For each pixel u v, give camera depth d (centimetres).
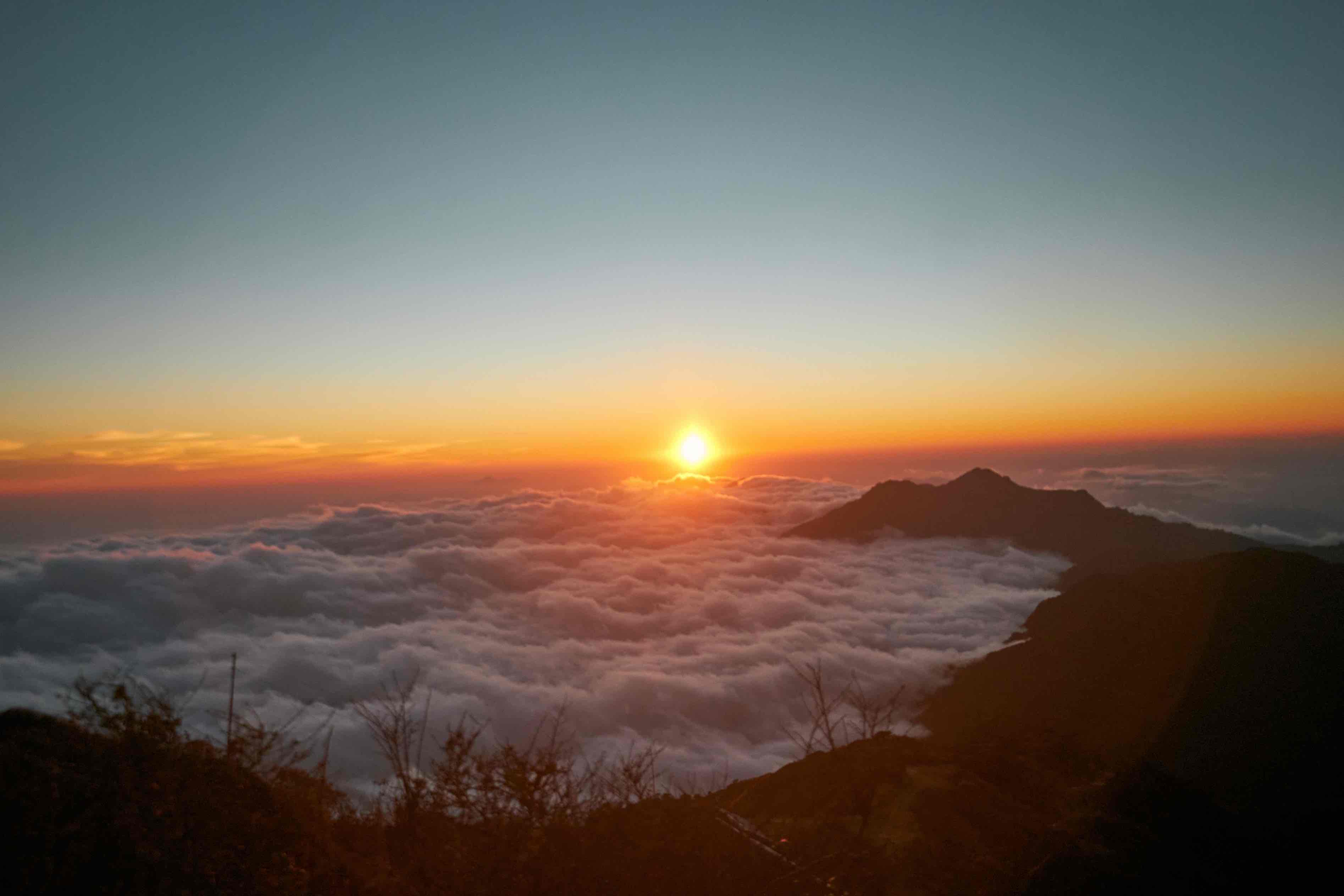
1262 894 670
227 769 462
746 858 524
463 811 480
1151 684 6278
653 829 511
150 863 405
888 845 601
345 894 446
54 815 405
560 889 457
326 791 515
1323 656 5850
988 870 589
